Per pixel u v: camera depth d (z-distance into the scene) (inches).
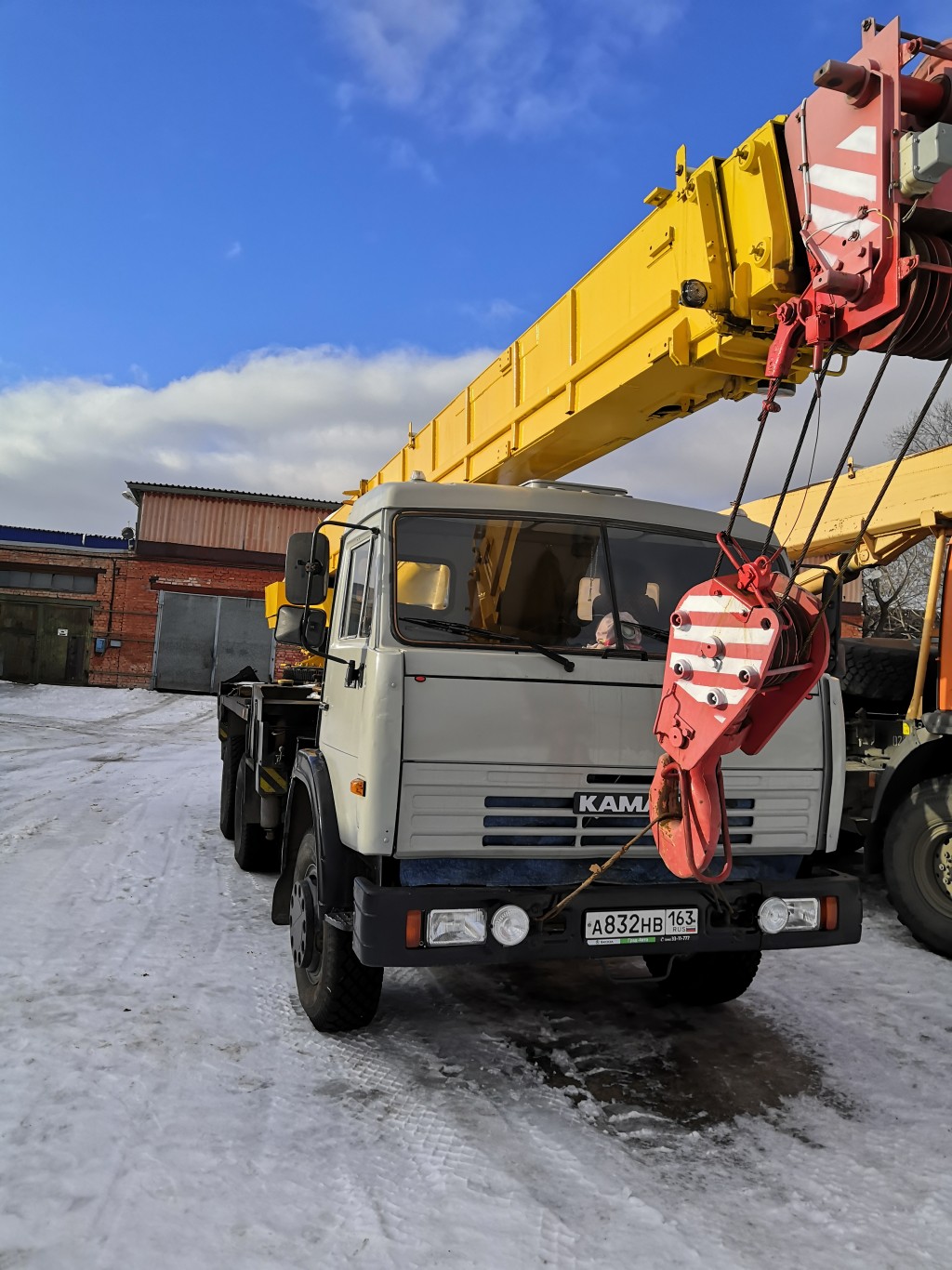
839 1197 110.3
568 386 177.6
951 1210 107.8
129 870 263.1
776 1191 111.5
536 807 135.0
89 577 993.5
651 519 159.3
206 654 997.2
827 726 151.5
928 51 101.8
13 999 162.4
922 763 229.6
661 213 150.1
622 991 185.9
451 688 132.6
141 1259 93.0
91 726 732.7
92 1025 152.3
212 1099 128.8
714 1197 109.6
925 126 106.0
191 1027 154.3
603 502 157.8
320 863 146.9
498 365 213.9
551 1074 144.2
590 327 173.3
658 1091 139.5
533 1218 103.3
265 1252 95.1
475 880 135.5
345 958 148.3
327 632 176.1
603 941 131.0
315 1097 131.6
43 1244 94.7
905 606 487.8
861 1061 153.5
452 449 246.4
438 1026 161.9
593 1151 119.6
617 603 149.8
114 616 987.3
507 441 207.8
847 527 274.5
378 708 129.4
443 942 125.2
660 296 149.4
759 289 126.1
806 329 111.7
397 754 129.0
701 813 114.9
